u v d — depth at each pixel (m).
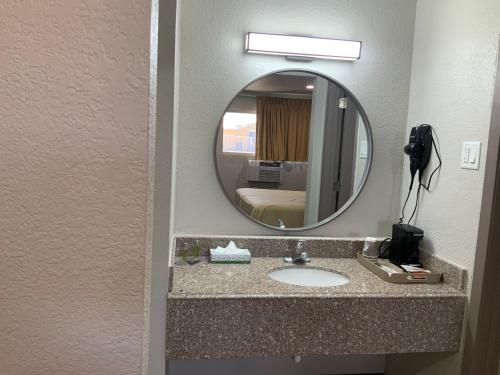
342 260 2.15
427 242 2.00
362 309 1.63
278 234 2.19
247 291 1.61
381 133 2.21
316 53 2.05
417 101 2.12
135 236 0.59
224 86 2.06
